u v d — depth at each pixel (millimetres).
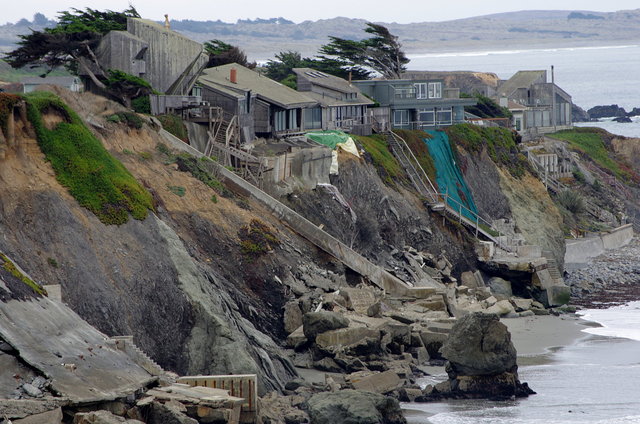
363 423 186000
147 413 162625
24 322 163875
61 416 148500
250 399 184875
